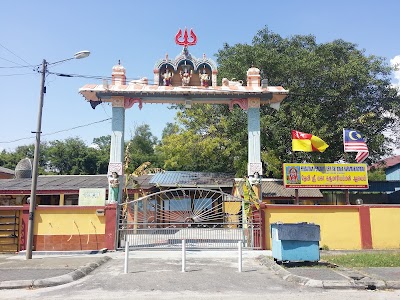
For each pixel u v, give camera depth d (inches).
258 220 564.1
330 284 307.0
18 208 559.8
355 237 573.9
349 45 1130.7
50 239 551.2
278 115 992.2
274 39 1187.9
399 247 573.6
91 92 584.1
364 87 1031.6
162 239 613.6
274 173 1059.9
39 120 526.6
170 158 1201.4
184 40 629.9
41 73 533.3
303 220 571.8
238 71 1016.2
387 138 1078.4
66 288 310.5
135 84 603.8
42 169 1955.0
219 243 580.4
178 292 289.3
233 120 1047.6
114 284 319.0
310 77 1002.7
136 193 916.0
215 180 1047.6
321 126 988.6
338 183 610.2
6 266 410.9
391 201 1192.8
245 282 325.7
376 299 268.2
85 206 561.6
